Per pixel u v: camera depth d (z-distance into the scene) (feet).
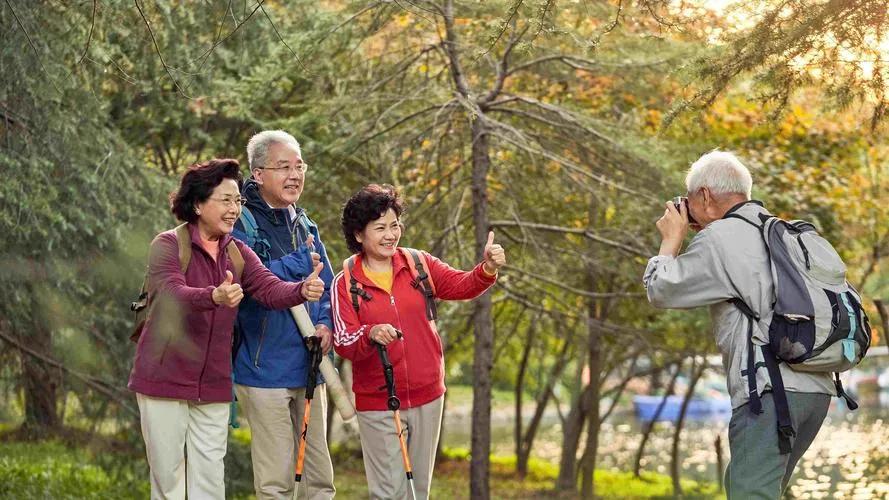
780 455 12.12
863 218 38.65
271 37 25.70
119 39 20.92
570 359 48.39
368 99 28.78
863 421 75.56
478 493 31.55
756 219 12.62
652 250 30.40
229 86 26.96
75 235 21.70
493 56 29.19
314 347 14.92
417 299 15.02
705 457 67.51
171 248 13.69
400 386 14.78
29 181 21.03
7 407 14.48
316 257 13.99
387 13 26.48
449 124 29.58
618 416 104.12
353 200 14.93
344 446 55.16
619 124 30.71
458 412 98.58
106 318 22.35
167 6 19.60
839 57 15.97
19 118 21.74
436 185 30.83
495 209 32.58
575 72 31.07
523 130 31.12
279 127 30.32
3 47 19.94
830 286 12.08
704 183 13.14
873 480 42.86
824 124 36.70
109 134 24.81
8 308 15.78
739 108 33.73
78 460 28.53
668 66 27.37
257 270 14.53
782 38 15.76
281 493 15.24
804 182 36.70
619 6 16.47
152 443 13.93
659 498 44.68
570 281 35.29
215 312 14.01
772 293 12.20
